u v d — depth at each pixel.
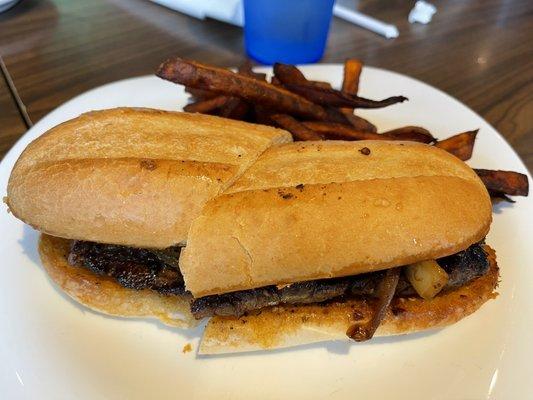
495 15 0.44
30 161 0.18
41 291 0.19
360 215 0.17
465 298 0.18
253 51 0.35
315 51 0.34
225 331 0.18
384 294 0.17
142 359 0.18
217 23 0.40
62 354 0.17
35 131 0.25
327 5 0.32
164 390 0.17
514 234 0.22
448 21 0.42
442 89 0.33
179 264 0.17
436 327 0.18
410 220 0.17
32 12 0.40
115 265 0.18
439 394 0.17
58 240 0.20
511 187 0.21
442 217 0.17
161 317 0.19
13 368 0.17
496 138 0.27
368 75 0.31
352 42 0.38
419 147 0.19
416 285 0.18
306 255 0.16
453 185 0.18
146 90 0.29
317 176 0.17
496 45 0.39
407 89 0.30
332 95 0.23
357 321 0.18
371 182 0.17
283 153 0.19
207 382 0.17
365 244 0.16
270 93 0.22
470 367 0.17
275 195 0.17
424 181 0.17
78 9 0.41
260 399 0.17
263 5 0.32
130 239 0.17
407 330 0.18
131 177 0.17
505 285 0.20
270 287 0.18
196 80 0.21
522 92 0.33
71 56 0.34
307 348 0.18
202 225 0.16
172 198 0.17
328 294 0.18
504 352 0.18
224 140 0.19
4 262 0.20
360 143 0.19
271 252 0.16
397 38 0.39
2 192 0.22
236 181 0.17
